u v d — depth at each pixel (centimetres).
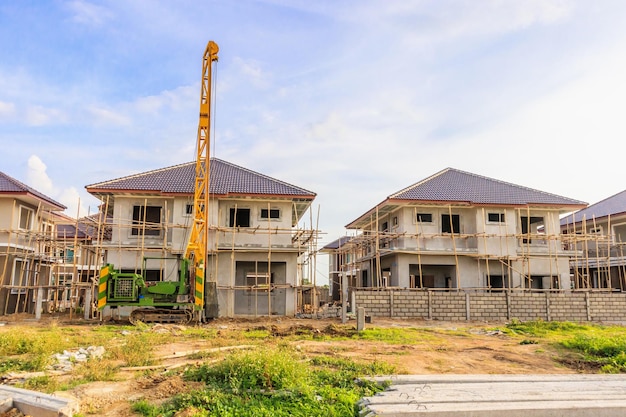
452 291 2681
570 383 875
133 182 2552
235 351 1212
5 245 2481
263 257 2575
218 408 709
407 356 1273
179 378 906
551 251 2873
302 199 2597
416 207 2834
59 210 2933
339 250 3756
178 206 2506
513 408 695
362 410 704
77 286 2447
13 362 1066
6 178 2641
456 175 3161
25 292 2717
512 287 2823
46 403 714
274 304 2602
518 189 3002
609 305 2412
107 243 2478
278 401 748
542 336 1775
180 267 2231
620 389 825
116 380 926
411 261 2812
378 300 2362
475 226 2827
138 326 1850
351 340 1585
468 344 1540
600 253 3288
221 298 2489
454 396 759
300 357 1170
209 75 2347
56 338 1312
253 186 2608
